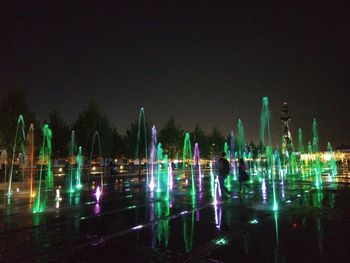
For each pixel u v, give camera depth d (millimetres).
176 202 13164
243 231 7840
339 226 8156
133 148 54844
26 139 33156
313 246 6504
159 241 7105
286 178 27406
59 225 8906
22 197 15914
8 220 9656
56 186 23125
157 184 23562
